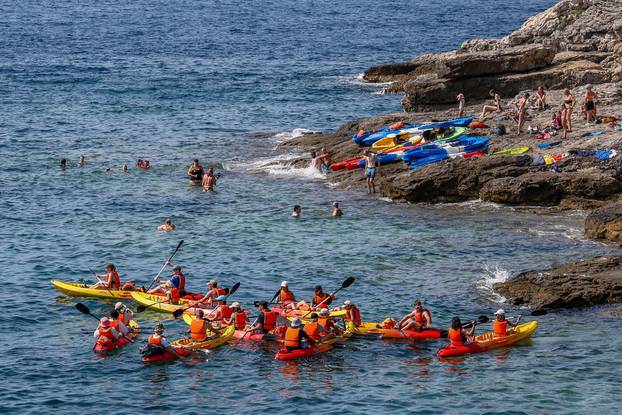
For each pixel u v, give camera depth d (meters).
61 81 125.75
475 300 45.16
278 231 57.69
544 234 55.41
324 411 33.34
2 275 48.91
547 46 99.19
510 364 37.69
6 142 85.00
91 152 81.50
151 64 146.88
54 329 41.66
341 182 69.75
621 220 53.50
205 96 114.88
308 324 39.22
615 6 100.75
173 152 81.88
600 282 44.59
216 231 57.78
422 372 37.00
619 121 70.75
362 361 38.19
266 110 105.69
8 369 36.97
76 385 35.66
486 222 58.28
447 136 73.19
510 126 73.56
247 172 74.38
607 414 32.97
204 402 34.19
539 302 43.81
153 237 56.53
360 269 50.25
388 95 116.56
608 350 38.78
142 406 33.88
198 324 39.53
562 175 60.78
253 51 168.75
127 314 41.28
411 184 63.44
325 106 108.69
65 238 56.09
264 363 37.91
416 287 47.25
